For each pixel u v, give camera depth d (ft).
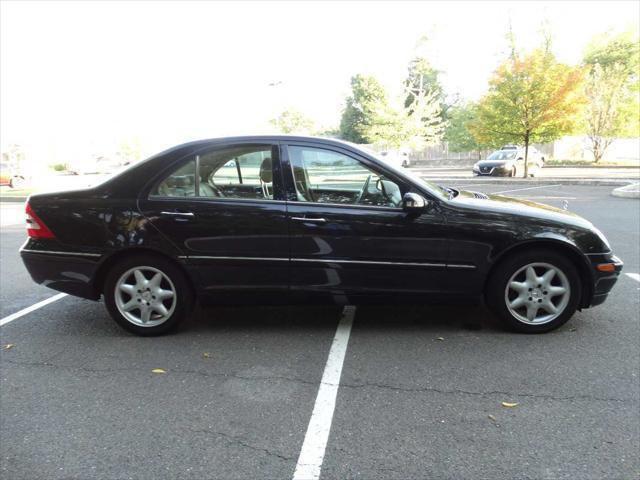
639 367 11.65
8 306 16.92
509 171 78.59
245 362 12.20
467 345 12.98
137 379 11.39
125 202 13.29
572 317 14.94
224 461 8.45
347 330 14.15
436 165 147.02
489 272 13.24
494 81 68.95
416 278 13.12
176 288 13.55
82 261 13.48
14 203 55.83
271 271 13.21
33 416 9.89
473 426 9.37
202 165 13.38
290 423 9.55
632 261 21.90
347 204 13.07
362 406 10.11
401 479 7.97
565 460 8.36
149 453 8.68
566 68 66.13
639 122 96.99
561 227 13.03
